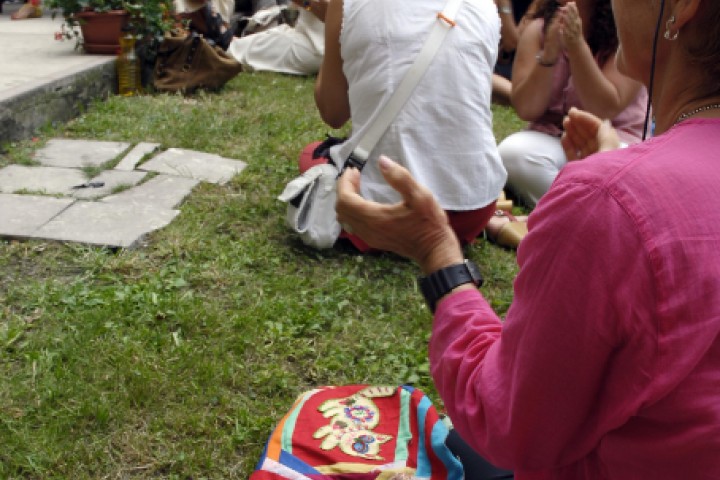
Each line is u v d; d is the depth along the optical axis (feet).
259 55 24.12
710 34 3.44
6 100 15.26
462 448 7.29
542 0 14.29
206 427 8.24
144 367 8.90
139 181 14.19
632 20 3.81
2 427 8.02
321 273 11.66
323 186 11.69
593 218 3.31
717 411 3.27
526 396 3.56
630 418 3.51
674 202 3.25
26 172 14.29
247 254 11.87
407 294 11.30
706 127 3.47
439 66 11.01
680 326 3.20
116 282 10.83
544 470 4.04
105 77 19.22
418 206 4.31
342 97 12.19
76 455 7.75
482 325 4.12
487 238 13.52
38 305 10.11
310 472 7.34
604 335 3.34
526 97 14.11
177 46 20.20
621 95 13.21
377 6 11.00
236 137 17.11
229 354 9.46
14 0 31.91
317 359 9.57
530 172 14.58
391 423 8.04
